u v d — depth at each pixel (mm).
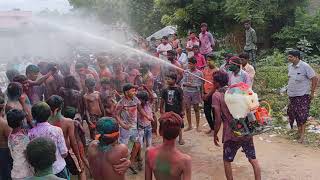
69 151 5848
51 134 5000
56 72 8055
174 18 18953
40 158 3062
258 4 17625
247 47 13984
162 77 10766
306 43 17266
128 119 7066
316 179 6926
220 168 7539
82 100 7824
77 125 6512
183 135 9398
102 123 4082
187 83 9312
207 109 8812
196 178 7148
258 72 14195
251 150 6074
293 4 18453
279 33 18641
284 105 10867
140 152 7480
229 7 17594
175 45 15453
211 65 9125
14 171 5027
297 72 8391
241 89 5840
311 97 8516
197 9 18516
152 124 8758
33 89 7613
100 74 9266
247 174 7215
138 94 7531
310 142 8562
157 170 3980
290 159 7762
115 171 4074
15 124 4988
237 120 5770
